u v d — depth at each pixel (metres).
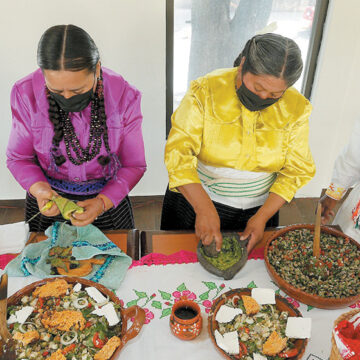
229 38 2.68
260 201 1.62
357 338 0.88
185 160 1.43
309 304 1.15
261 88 1.17
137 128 1.50
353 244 1.33
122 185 1.49
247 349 0.99
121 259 1.29
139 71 2.62
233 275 1.24
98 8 2.36
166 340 1.07
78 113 1.36
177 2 2.52
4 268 1.26
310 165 1.49
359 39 2.58
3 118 2.70
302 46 2.78
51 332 1.01
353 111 2.89
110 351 0.94
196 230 1.34
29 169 1.45
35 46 2.46
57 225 1.38
